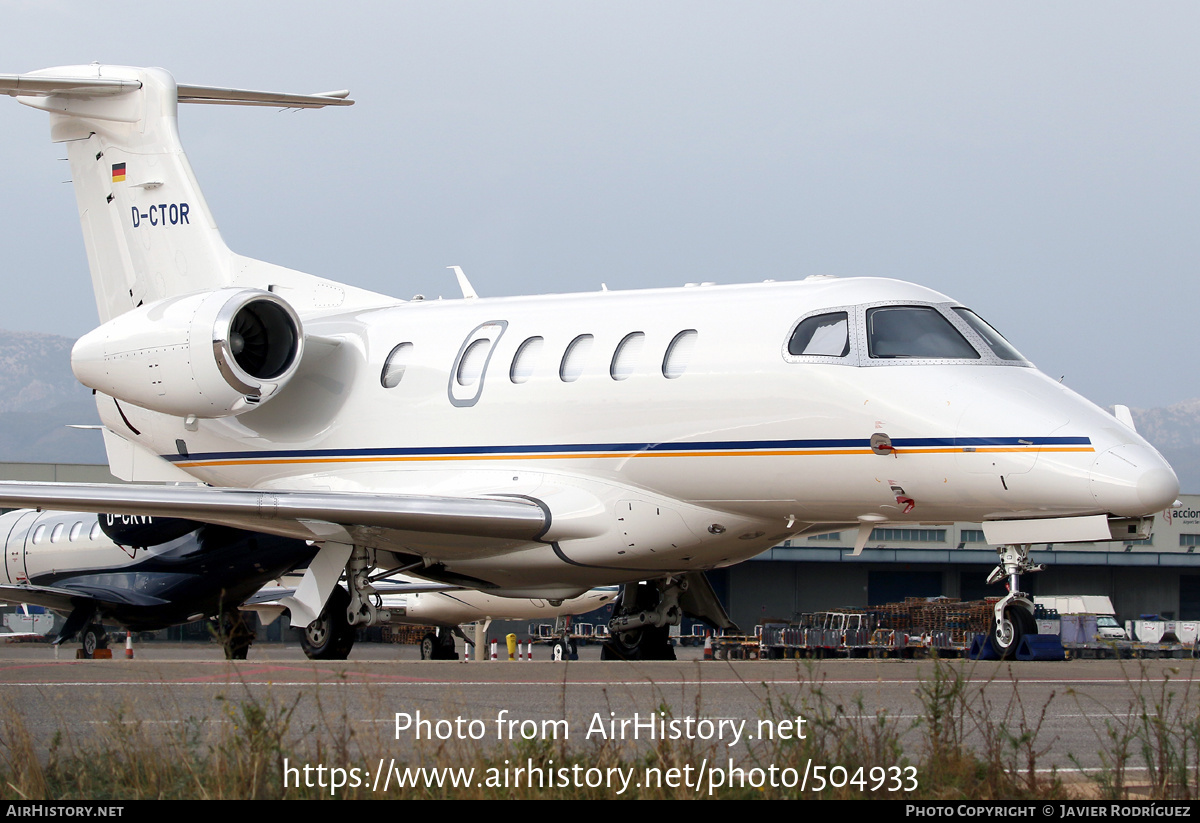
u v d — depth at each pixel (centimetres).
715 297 2647
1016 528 2345
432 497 2588
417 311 3064
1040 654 2359
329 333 3136
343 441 2995
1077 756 1234
